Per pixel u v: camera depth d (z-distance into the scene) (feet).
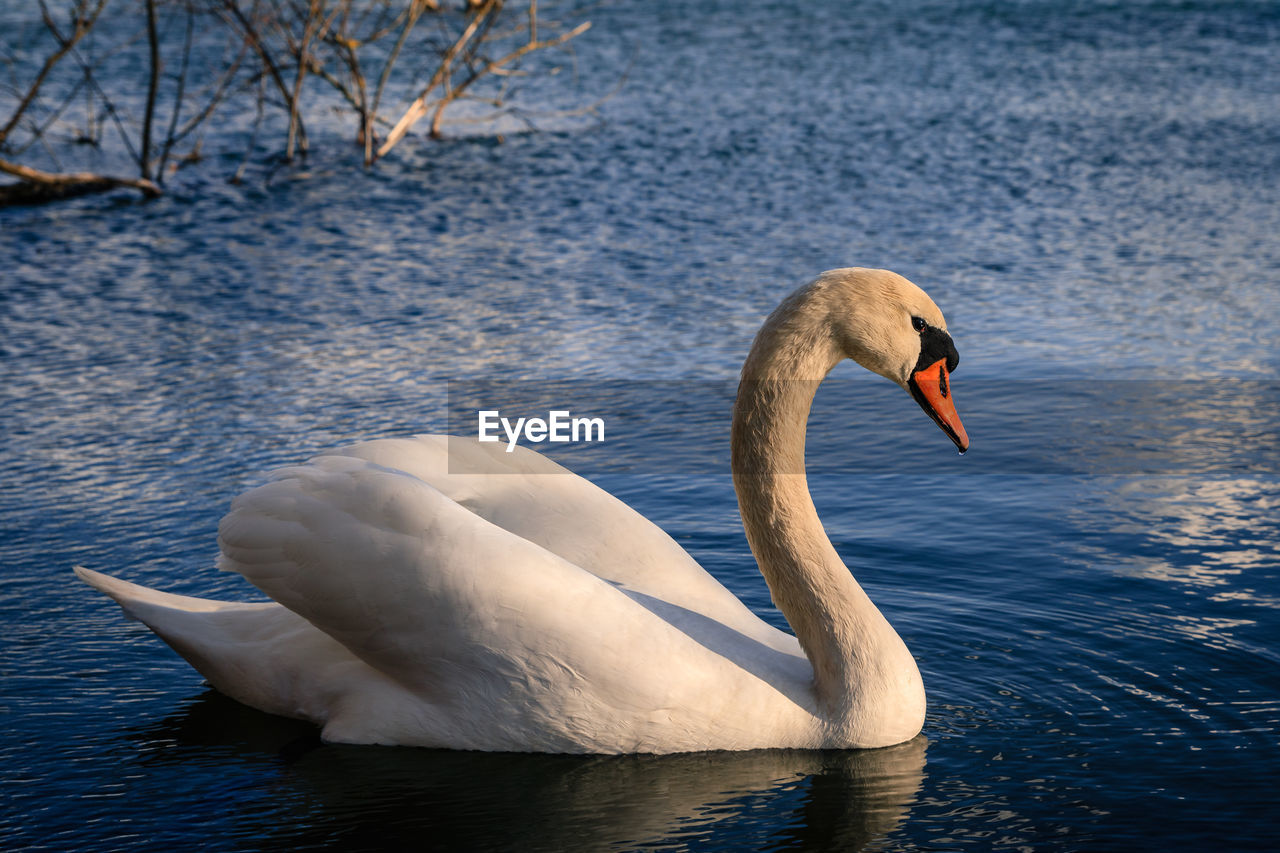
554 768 16.20
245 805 15.53
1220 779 15.64
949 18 109.50
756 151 64.59
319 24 70.33
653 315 38.58
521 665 15.97
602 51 95.96
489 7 71.10
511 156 65.26
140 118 75.46
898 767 16.19
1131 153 62.49
